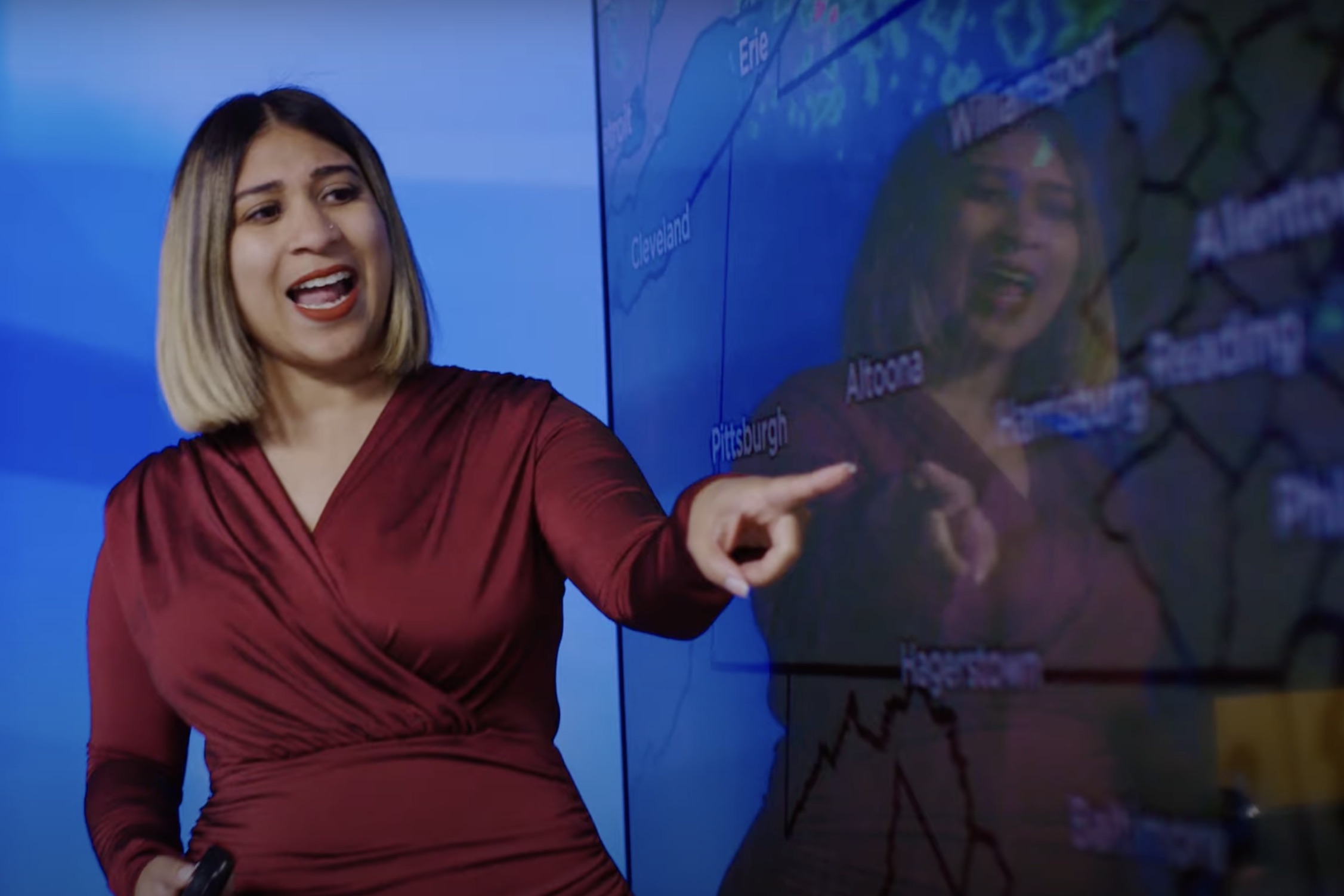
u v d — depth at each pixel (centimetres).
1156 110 91
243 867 112
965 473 114
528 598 118
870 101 129
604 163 203
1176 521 89
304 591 115
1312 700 79
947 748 117
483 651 115
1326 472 77
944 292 117
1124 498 94
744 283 156
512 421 122
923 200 120
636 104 190
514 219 213
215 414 122
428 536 116
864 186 131
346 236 122
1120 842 94
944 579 117
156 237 204
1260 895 82
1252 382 83
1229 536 84
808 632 143
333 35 211
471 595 115
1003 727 108
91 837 119
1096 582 97
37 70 204
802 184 143
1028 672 105
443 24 213
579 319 212
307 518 121
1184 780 88
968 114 113
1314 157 78
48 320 201
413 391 125
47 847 194
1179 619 89
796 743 146
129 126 205
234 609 115
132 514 125
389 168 210
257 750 116
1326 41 78
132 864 112
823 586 140
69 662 197
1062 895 100
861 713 132
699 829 170
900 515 125
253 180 121
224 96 207
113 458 201
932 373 119
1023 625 106
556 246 213
